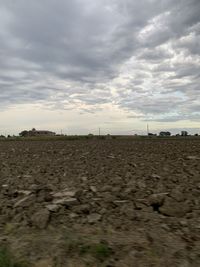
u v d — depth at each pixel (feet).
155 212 36.70
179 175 60.13
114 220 34.14
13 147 168.55
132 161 86.43
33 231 32.12
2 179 60.64
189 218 34.86
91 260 26.16
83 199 41.42
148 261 25.79
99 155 107.45
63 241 29.25
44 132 424.87
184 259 25.93
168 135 374.84
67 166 77.61
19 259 26.48
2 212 37.55
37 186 50.14
